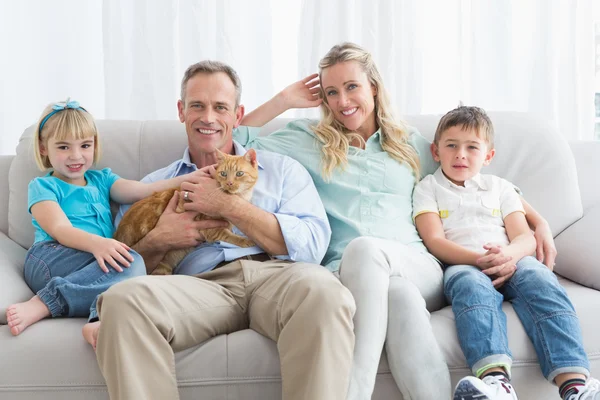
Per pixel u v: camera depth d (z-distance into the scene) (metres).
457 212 1.99
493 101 2.94
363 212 2.01
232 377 1.50
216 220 1.86
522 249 1.83
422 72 2.94
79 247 1.72
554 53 2.88
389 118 2.14
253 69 2.94
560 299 1.60
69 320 1.63
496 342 1.51
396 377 1.52
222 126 2.00
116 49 2.78
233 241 1.85
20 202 2.04
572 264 1.94
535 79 2.90
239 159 1.87
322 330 1.41
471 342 1.53
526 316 1.61
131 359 1.38
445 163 2.03
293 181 1.98
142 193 1.97
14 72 2.87
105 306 1.41
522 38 2.92
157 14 2.79
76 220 1.85
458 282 1.69
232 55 2.82
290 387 1.43
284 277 1.58
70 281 1.66
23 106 2.89
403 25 2.90
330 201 2.04
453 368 1.56
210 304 1.59
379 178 2.05
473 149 2.00
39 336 1.53
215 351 1.52
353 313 1.48
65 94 2.92
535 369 1.58
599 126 3.16
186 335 1.52
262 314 1.58
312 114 2.87
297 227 1.83
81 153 1.88
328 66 2.09
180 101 2.08
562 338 1.53
